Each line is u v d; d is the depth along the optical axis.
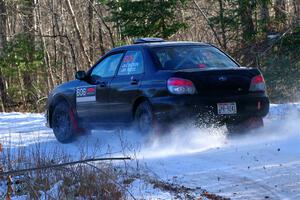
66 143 22.73
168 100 18.27
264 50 46.91
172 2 45.88
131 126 19.84
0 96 60.41
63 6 75.81
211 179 14.73
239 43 49.72
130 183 14.48
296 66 43.81
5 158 16.70
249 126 19.45
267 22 47.72
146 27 46.25
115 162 17.17
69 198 13.05
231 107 18.62
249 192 13.41
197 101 18.20
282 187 13.63
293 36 45.53
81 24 76.19
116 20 47.34
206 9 60.38
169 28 46.31
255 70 19.41
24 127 28.20
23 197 13.70
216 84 18.52
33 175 14.94
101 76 21.36
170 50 19.70
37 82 63.50
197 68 19.19
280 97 42.09
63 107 22.84
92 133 23.50
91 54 72.06
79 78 21.86
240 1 46.59
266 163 15.98
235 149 18.02
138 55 19.95
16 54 61.56
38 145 20.00
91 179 13.78
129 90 19.66
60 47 74.81
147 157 17.78
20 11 68.19
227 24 48.06
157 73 18.89
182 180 14.78
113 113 20.50
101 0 49.84
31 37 63.44
